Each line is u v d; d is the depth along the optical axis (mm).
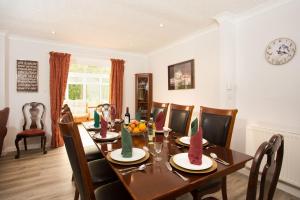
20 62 3547
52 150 3553
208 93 3117
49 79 3787
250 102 2506
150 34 3326
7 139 3471
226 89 2629
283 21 2141
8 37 3414
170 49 4039
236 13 2496
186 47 3574
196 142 1097
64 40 3699
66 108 1924
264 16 2328
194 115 3363
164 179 945
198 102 3312
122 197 1197
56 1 2162
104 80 6066
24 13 2479
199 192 1356
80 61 4164
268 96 2303
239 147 2633
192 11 2434
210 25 2910
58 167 2750
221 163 1138
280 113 2189
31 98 3672
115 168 1081
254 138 2252
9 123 3484
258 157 679
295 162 1891
